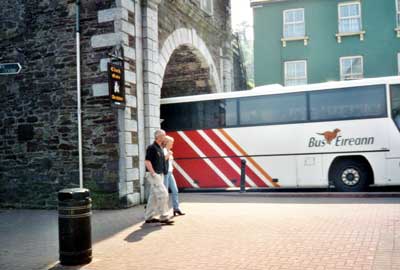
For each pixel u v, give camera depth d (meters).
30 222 10.29
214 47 19.80
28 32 12.91
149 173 9.20
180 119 15.07
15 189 12.88
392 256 5.93
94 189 11.94
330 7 25.84
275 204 11.34
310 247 6.63
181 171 14.95
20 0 13.04
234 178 14.34
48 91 12.59
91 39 12.17
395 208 9.77
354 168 13.20
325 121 13.45
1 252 7.23
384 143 12.84
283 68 26.42
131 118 12.20
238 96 14.47
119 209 11.60
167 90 19.39
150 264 6.18
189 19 16.78
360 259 5.86
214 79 19.27
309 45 26.06
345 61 25.62
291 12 26.47
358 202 11.04
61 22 12.54
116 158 11.82
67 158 12.30
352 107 13.23
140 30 12.91
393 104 12.90
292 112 13.84
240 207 11.01
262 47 26.80
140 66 12.81
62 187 12.33
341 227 7.94
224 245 7.03
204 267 5.89
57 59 12.54
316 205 10.81
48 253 7.11
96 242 7.72
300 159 13.63
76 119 12.23
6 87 13.11
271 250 6.57
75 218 6.33
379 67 25.12
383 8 25.17
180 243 7.34
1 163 13.06
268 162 13.97
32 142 12.73
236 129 14.40
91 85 12.12
